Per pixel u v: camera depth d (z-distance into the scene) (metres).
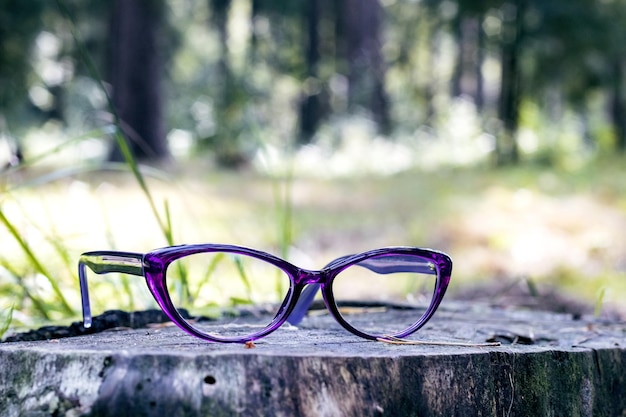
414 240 7.74
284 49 32.19
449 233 8.17
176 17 27.80
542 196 11.12
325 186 13.89
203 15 31.69
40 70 20.36
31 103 22.20
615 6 14.95
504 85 15.80
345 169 17.72
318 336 1.89
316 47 28.88
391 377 1.59
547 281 5.61
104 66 22.95
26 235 2.90
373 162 18.14
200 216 8.64
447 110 20.89
